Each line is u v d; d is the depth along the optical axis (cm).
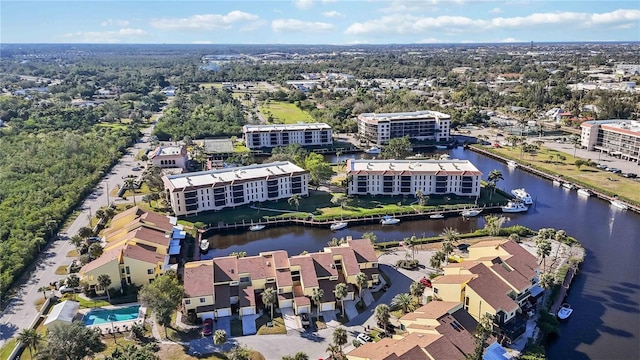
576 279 14388
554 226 18638
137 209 17362
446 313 10806
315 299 12069
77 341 9738
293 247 17288
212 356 10644
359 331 11588
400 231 18488
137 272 13575
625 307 12875
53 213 18150
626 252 16250
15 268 14088
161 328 11725
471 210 19862
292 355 10650
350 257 13738
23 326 11762
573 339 11562
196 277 12638
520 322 11400
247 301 12362
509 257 13100
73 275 13575
